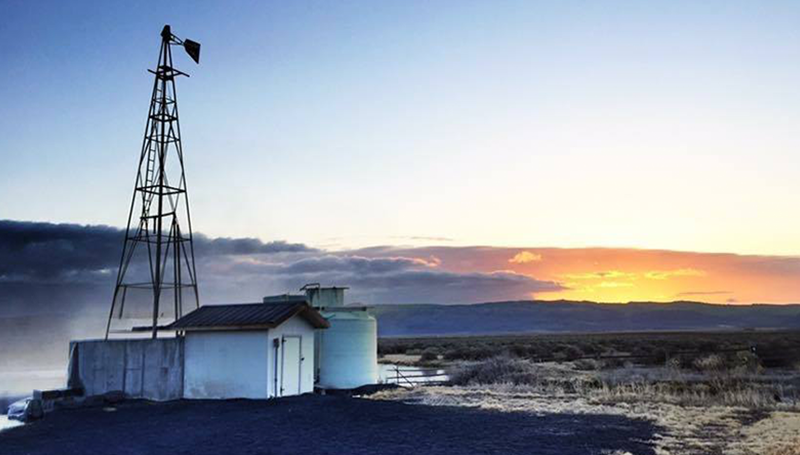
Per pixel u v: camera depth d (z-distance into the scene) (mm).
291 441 17391
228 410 23812
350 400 25984
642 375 35500
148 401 27922
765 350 58594
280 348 27344
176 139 36281
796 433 17031
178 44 36719
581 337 146000
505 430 18625
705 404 23469
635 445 16125
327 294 35375
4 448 18312
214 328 27141
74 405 27062
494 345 89375
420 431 18656
